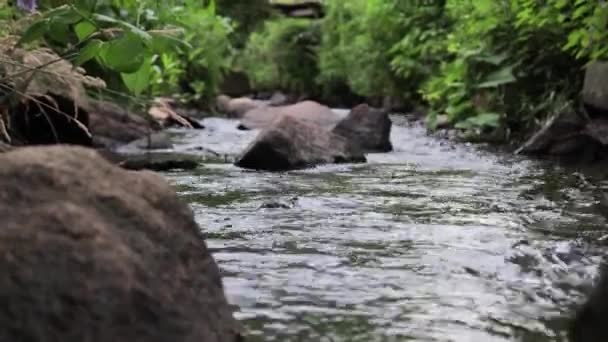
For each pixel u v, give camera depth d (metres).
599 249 3.16
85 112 5.84
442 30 12.75
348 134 7.72
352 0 17.55
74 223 1.75
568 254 3.05
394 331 2.19
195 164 6.08
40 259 1.62
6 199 1.76
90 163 2.02
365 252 3.11
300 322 2.25
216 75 14.34
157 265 1.85
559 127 6.86
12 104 4.37
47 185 1.86
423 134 9.55
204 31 13.85
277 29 21.50
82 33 3.33
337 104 19.56
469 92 9.28
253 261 2.94
